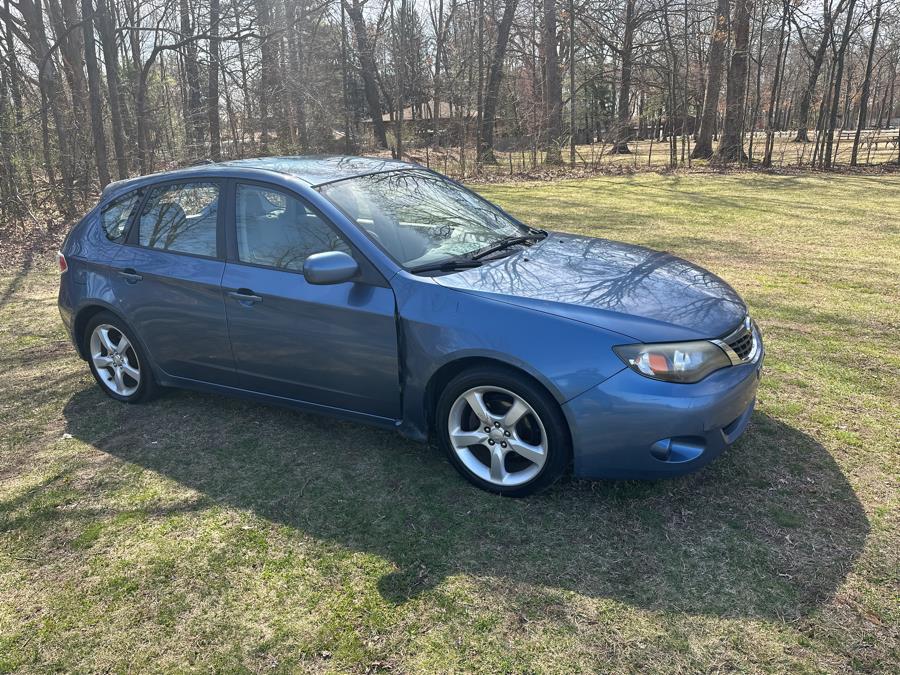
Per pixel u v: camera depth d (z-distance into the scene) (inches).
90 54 465.1
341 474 139.6
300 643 95.8
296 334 140.6
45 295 292.4
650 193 628.7
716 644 92.5
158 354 165.9
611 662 90.2
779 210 502.6
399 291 129.7
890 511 120.5
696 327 118.4
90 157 499.2
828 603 99.0
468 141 1027.9
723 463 138.0
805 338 214.5
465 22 1169.4
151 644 97.1
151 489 137.3
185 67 641.0
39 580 111.9
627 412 112.9
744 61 941.8
